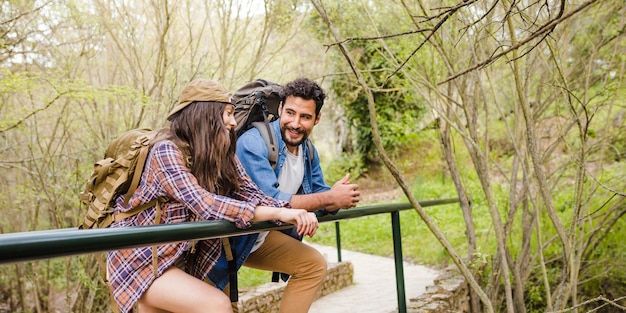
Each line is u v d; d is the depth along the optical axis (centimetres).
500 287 545
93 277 591
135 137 185
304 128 229
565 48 428
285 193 217
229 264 200
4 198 596
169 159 171
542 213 582
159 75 538
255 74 586
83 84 470
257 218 175
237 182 194
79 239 121
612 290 567
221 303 165
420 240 861
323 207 224
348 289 618
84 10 529
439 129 536
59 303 734
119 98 541
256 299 475
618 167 563
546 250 596
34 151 590
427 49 452
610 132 530
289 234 235
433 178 1156
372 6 491
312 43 777
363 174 1316
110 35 562
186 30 596
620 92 456
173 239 147
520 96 321
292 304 223
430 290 470
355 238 961
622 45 447
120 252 170
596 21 457
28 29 519
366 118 1230
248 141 220
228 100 186
